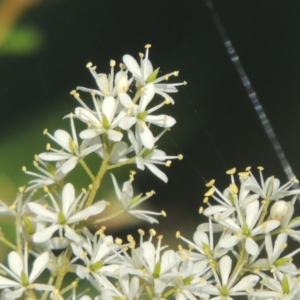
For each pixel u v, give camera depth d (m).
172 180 0.35
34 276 0.27
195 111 0.35
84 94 0.34
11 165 0.32
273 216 0.28
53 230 0.27
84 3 0.35
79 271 0.27
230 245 0.27
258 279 0.27
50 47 0.35
